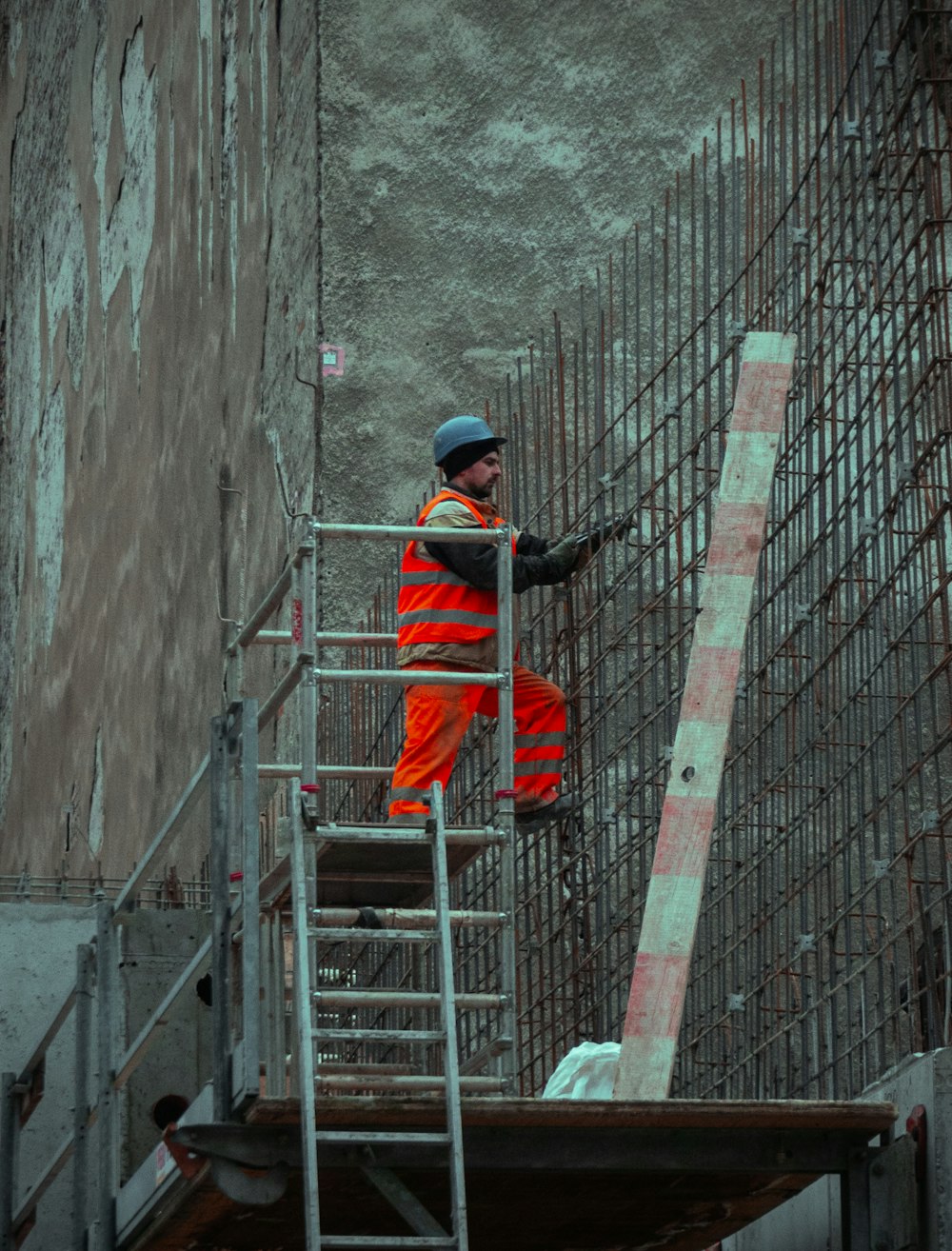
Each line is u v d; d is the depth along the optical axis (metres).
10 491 41.50
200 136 27.77
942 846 10.16
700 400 19.83
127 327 31.94
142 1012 15.38
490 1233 11.18
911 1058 9.84
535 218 21.95
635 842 15.68
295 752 20.67
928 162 10.56
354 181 21.88
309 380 21.72
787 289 12.41
